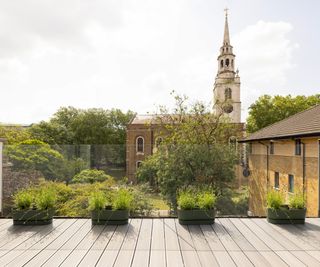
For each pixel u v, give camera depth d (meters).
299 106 33.12
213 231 5.32
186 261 3.96
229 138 21.86
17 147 10.83
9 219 6.20
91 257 4.09
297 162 13.05
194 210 5.78
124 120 50.72
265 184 17.53
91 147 12.67
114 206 5.84
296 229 5.46
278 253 4.25
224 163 14.27
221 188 13.54
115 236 5.02
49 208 5.86
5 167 10.08
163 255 4.17
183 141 18.72
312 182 11.43
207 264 3.86
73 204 8.59
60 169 11.80
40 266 3.77
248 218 6.27
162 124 22.97
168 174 13.97
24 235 5.07
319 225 5.73
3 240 4.80
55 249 4.39
